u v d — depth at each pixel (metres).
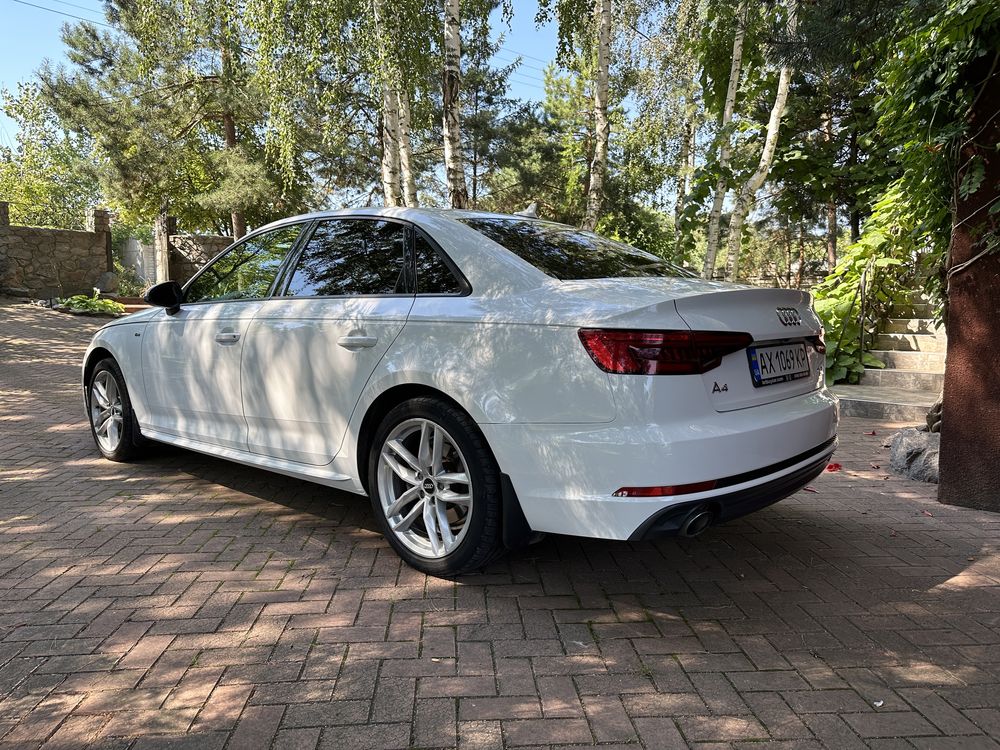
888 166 9.88
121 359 4.61
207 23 9.48
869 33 4.54
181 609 2.71
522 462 2.59
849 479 4.69
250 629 2.56
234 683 2.21
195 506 3.94
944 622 2.69
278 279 3.71
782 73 9.47
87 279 17.77
